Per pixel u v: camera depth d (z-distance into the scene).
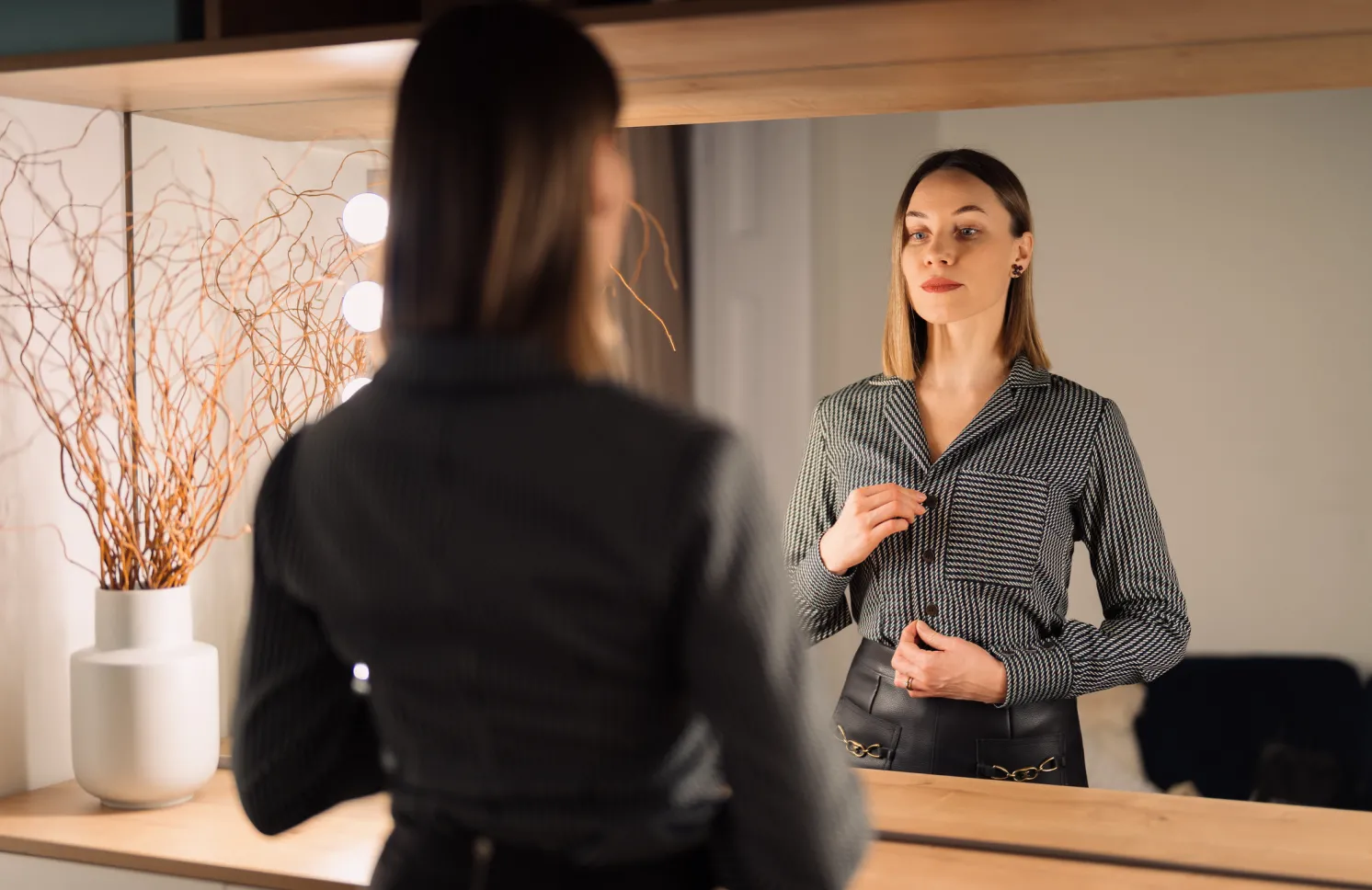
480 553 0.65
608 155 0.70
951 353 1.31
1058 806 1.27
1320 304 1.18
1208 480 1.23
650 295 1.39
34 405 1.49
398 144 0.69
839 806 0.67
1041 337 1.28
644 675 0.66
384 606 0.69
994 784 1.30
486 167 0.66
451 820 0.70
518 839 0.68
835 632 1.37
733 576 0.64
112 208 1.56
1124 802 1.25
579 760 0.67
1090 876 1.16
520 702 0.66
